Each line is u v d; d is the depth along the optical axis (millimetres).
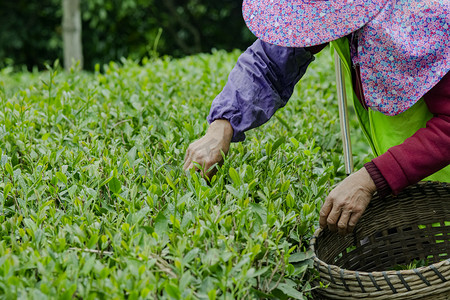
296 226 1937
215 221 1660
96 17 9742
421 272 1660
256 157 2201
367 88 1979
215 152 2072
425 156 1893
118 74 3809
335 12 1846
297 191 2109
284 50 2145
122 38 10281
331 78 3984
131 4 9703
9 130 2457
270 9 1919
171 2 10414
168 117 2795
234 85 2150
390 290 1664
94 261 1535
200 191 1822
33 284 1446
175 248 1579
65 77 3764
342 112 2336
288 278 1719
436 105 1942
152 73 3832
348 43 2080
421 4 1899
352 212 1915
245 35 10414
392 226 2201
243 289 1460
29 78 4531
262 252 1613
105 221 1720
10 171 1975
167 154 2232
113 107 3000
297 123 2809
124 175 2018
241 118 2129
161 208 1848
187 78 3717
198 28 10719
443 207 2197
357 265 2174
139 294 1426
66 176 2062
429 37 1905
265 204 1879
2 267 1472
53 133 2562
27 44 10273
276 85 2201
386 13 1870
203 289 1495
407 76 1933
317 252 1896
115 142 2369
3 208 1869
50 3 10133
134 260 1492
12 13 10078
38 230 1630
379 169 1907
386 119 2236
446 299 1683
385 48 1891
